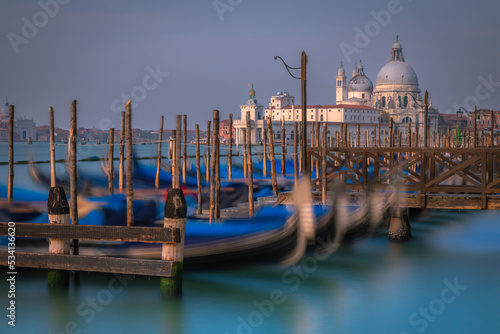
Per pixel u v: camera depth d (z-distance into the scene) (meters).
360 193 29.12
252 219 25.98
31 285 19.95
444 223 36.59
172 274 17.27
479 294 21.09
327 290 21.16
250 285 21.38
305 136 27.61
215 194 26.92
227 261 22.50
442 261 25.86
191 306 18.83
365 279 22.80
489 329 17.67
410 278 22.88
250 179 28.20
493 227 35.19
